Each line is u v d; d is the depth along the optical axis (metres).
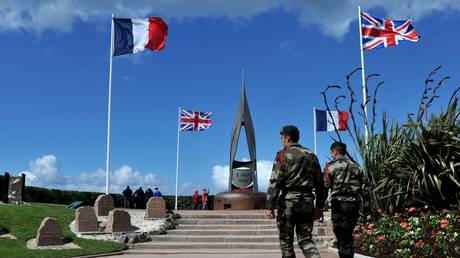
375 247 11.05
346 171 7.48
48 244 14.32
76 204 21.69
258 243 15.53
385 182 13.46
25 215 17.75
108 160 21.47
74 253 13.28
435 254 9.55
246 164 30.36
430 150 13.20
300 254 12.28
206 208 36.00
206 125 35.50
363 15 21.09
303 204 5.78
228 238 15.98
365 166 14.26
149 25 23.77
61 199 33.12
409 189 13.27
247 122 30.50
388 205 13.70
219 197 27.42
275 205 5.94
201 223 18.22
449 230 10.27
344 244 7.36
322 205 5.97
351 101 14.74
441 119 13.43
